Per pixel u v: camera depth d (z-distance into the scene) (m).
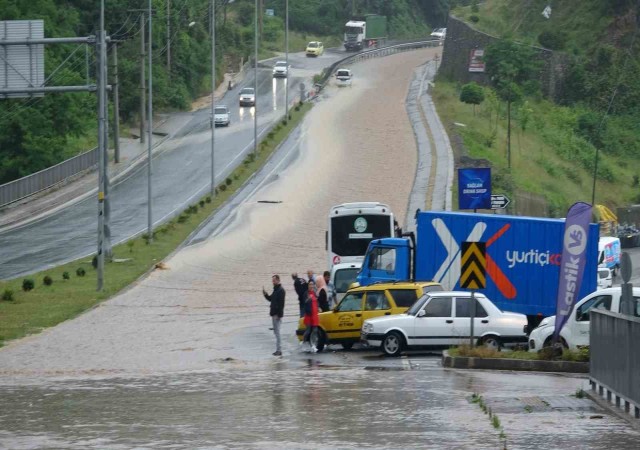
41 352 69.38
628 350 39.06
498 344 63.56
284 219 148.38
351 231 98.69
